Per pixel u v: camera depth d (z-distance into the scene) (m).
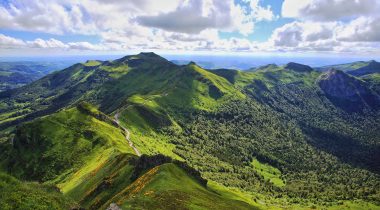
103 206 106.88
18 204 52.56
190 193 100.38
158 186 101.31
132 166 143.62
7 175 59.97
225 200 113.62
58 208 56.50
